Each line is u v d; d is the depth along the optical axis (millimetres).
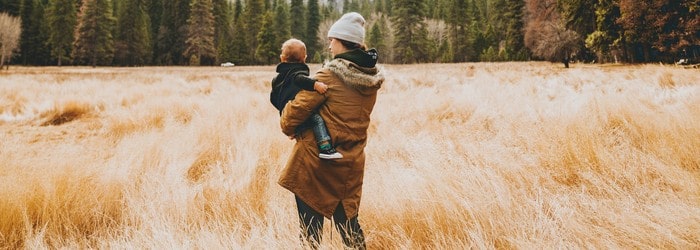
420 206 2664
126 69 59562
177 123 7012
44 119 8828
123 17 75750
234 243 2225
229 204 3102
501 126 5383
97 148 5684
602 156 3465
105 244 2518
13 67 62094
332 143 2012
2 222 2674
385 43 80875
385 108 7930
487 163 3662
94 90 14633
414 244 2398
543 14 47938
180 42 82000
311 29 89875
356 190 2172
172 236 2383
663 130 4023
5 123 8578
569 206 2746
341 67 2000
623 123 4555
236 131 5926
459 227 2420
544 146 3836
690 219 2232
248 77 28094
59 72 45969
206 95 12758
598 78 13172
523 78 14945
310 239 2123
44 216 2787
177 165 4156
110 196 3223
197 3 75188
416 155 4121
